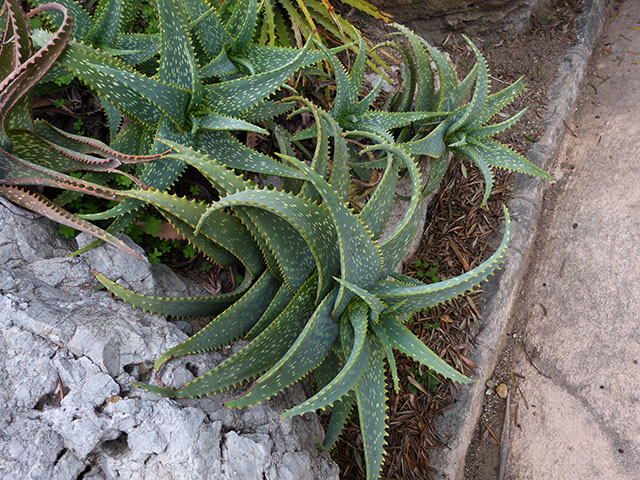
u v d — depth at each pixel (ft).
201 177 4.94
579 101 7.34
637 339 5.74
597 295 6.06
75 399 3.35
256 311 4.08
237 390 3.96
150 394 3.54
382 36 7.07
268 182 5.15
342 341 3.75
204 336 3.81
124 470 3.35
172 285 4.42
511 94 5.36
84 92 4.72
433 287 3.49
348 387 3.41
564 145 7.03
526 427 5.61
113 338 3.63
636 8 8.04
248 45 4.89
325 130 4.27
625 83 7.29
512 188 6.64
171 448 3.39
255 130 3.93
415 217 3.82
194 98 4.11
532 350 5.99
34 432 3.22
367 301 3.41
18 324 3.47
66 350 3.49
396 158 3.81
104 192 3.70
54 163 3.92
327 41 6.38
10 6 3.26
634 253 6.12
